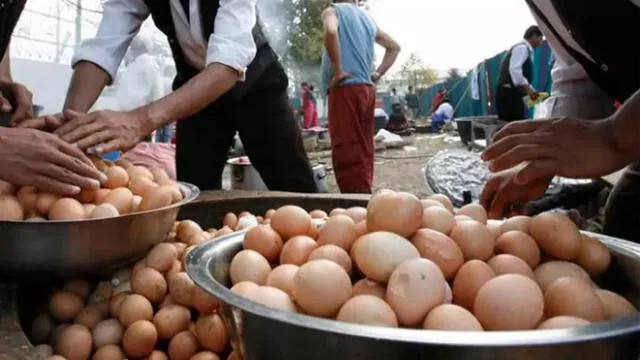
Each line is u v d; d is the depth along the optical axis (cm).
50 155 95
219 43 142
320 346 49
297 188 199
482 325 57
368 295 59
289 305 60
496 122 679
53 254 90
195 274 64
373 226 70
